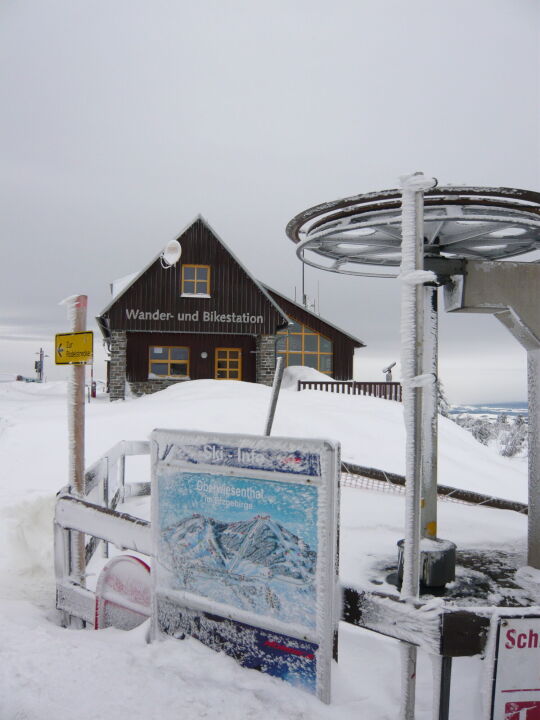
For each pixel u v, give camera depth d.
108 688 2.65
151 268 26.98
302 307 32.09
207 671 2.84
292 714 2.54
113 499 6.52
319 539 2.67
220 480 2.99
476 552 4.01
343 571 3.61
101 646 3.09
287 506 2.77
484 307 3.49
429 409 3.55
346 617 2.73
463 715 2.81
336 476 2.68
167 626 3.20
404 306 2.64
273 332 27.77
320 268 4.96
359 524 4.77
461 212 3.38
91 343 3.99
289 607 2.76
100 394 39.25
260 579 2.85
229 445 2.95
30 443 10.26
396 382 25.47
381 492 6.70
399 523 4.81
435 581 3.31
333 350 32.31
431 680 3.11
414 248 2.62
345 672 2.99
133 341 27.72
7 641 3.09
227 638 2.98
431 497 3.52
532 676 2.43
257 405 14.16
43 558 5.15
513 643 2.42
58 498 3.95
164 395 18.47
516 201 3.32
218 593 2.99
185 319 27.14
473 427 31.38
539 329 3.53
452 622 2.41
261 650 2.87
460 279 3.46
